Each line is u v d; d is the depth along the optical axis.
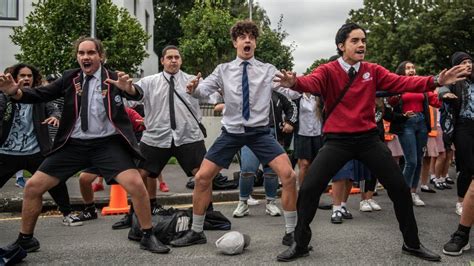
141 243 5.05
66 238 5.63
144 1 21.73
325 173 4.52
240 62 5.08
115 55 12.12
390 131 7.35
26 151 5.58
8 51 14.34
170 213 5.44
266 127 5.02
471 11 33.94
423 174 8.95
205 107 14.87
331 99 4.59
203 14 19.44
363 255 4.79
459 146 6.30
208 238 5.52
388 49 36.91
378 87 4.60
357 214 6.98
